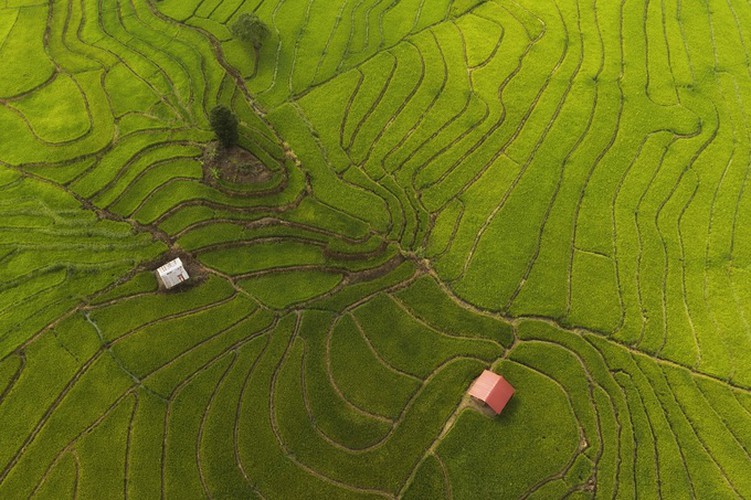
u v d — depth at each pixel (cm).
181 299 2469
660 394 2292
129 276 2534
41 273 2542
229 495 2047
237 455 2134
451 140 3030
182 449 2127
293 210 2752
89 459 2091
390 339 2395
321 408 2225
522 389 2284
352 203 2784
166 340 2362
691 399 2283
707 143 3097
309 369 2309
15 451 2116
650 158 3006
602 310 2483
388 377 2303
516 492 2081
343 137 3033
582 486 2102
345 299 2492
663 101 3266
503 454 2144
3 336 2373
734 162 3019
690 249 2688
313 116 3112
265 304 2470
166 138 2997
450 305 2497
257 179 2809
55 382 2259
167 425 2184
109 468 2078
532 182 2875
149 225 2692
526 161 2964
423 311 2473
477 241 2688
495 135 3055
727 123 3189
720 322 2470
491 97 3212
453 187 2855
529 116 3148
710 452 2173
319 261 2597
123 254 2600
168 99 3177
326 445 2152
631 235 2717
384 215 2744
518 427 2197
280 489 2064
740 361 2375
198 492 2053
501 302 2503
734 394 2300
